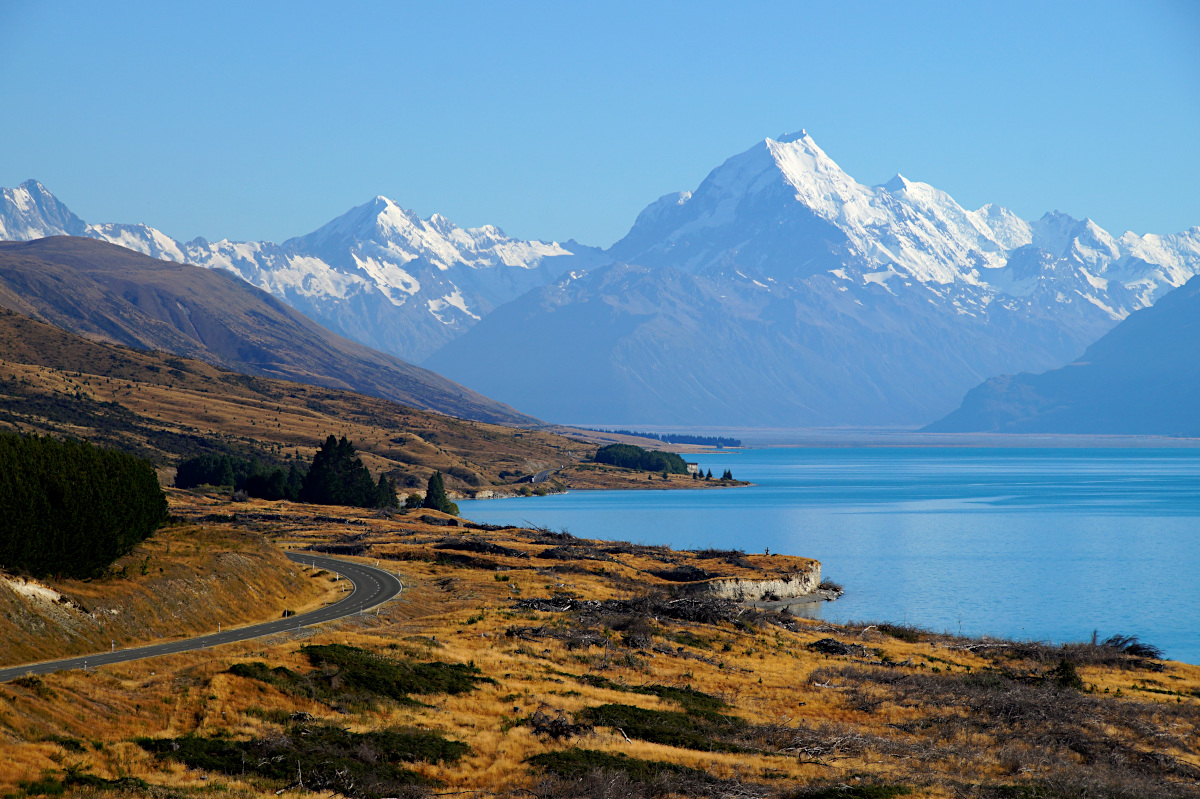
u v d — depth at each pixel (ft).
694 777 133.69
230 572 248.93
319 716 143.02
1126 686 218.79
